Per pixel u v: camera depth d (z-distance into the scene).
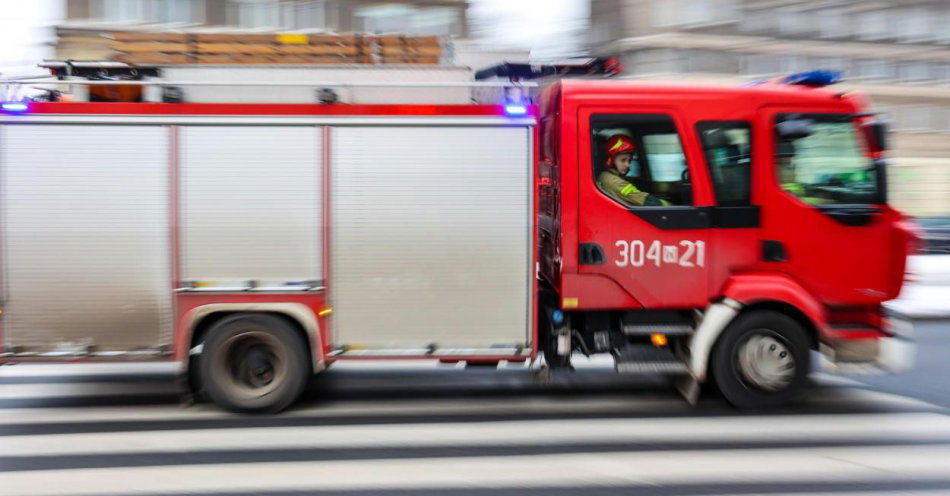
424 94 5.54
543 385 6.59
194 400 6.00
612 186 5.62
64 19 25.08
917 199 34.94
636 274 5.64
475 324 5.60
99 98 5.50
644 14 32.56
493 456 4.75
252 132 5.42
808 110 5.65
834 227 5.68
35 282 5.37
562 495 4.11
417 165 5.51
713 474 4.43
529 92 5.55
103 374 7.01
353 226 5.50
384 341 5.56
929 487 4.24
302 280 5.47
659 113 5.62
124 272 5.40
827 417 5.64
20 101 5.37
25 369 7.23
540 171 6.28
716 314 5.61
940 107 35.03
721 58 32.94
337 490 4.18
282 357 5.57
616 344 5.87
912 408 5.90
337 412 5.75
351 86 5.43
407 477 4.38
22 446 4.93
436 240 5.54
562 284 5.64
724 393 5.73
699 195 5.64
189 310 5.44
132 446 4.93
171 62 5.70
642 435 5.18
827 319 5.82
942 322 10.64
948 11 35.03
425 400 6.11
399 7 28.12
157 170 5.38
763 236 5.66
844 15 34.12
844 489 4.20
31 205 5.33
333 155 5.46
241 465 4.57
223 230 5.42
